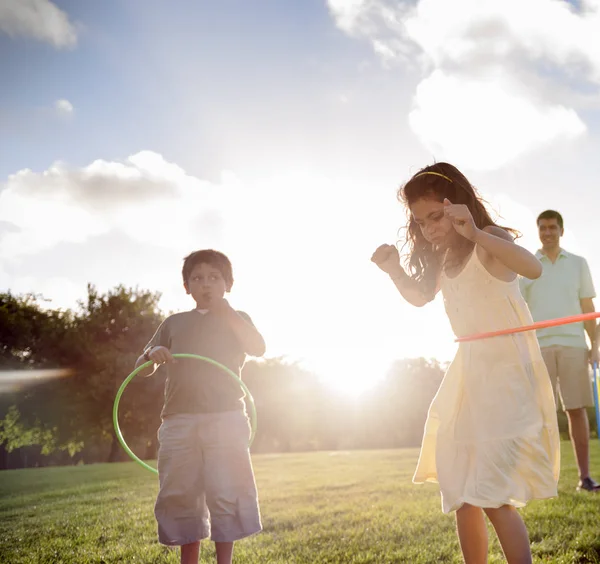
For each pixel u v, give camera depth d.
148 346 4.20
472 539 3.09
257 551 4.59
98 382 38.34
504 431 2.91
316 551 4.57
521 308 3.17
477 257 3.16
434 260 3.57
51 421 39.41
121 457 40.34
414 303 3.64
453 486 3.00
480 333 3.12
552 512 5.41
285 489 8.98
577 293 6.73
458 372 3.19
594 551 4.20
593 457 10.58
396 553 4.36
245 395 4.24
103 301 42.31
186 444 3.78
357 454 18.94
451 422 3.14
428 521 5.52
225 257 4.22
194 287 4.11
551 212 6.78
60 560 4.54
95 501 8.27
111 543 5.11
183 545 3.77
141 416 39.00
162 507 3.76
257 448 52.81
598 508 5.54
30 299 41.59
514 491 2.80
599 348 6.15
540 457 2.88
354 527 5.44
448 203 2.92
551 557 4.08
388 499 7.21
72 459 55.28
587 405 6.62
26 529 6.02
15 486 11.39
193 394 3.82
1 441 40.84
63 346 39.44
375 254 3.64
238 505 3.71
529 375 3.06
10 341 39.69
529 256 2.88
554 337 6.69
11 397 39.25
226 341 4.05
